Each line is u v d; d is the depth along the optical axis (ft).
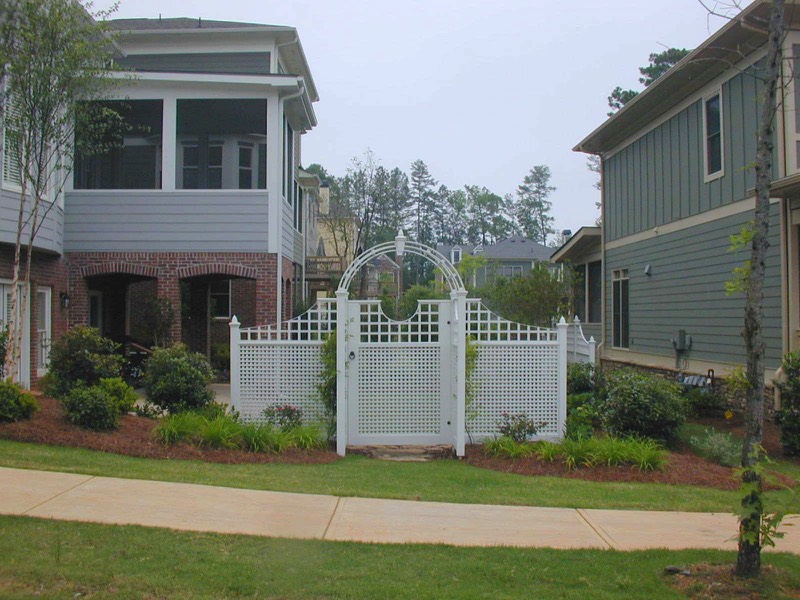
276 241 52.42
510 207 271.49
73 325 51.01
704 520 21.75
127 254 51.70
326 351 34.99
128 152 59.11
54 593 14.34
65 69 32.04
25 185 33.53
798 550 19.15
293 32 64.44
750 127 41.93
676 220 52.21
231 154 61.11
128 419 33.30
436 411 35.14
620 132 61.98
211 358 64.03
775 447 34.83
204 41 64.64
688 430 38.91
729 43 41.29
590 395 39.58
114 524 18.86
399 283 113.91
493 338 36.96
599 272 71.05
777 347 39.58
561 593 15.28
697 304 48.96
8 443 26.99
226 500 22.03
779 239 39.45
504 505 22.99
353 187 108.17
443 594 14.99
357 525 20.17
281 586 15.19
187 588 14.85
